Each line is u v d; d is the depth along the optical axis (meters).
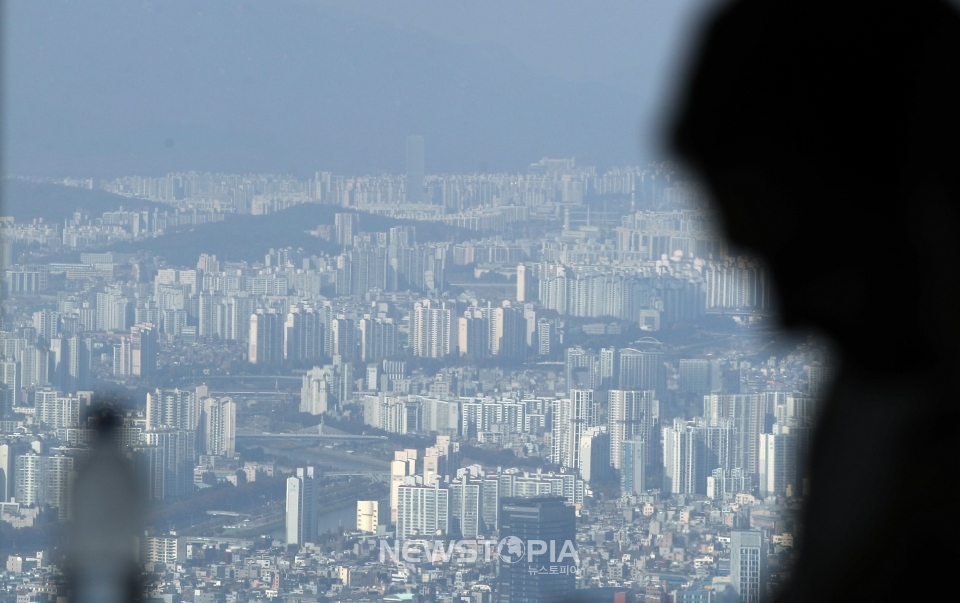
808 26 0.73
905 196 0.74
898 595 0.71
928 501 0.71
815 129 0.74
